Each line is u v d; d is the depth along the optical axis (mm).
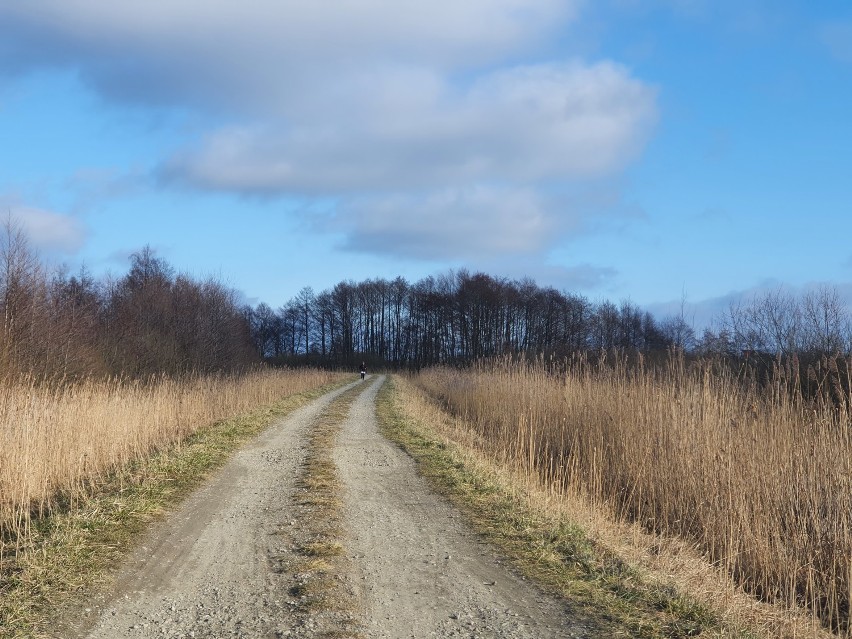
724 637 5637
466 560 7582
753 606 7043
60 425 11469
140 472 11820
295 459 14383
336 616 5832
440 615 5996
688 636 5637
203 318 39500
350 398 35594
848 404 9977
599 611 6141
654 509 10820
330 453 15148
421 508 10047
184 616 5809
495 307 79750
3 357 17719
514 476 12180
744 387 12875
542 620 5918
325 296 103188
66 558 6977
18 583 6258
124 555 7402
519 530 8750
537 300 79438
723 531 9109
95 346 25766
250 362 49562
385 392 41500
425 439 17359
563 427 14672
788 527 8727
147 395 18219
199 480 11727
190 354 36344
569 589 6691
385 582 6820
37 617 5613
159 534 8328
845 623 7320
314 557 7500
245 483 11727
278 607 6043
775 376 11312
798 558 8133
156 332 33688
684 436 11102
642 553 8203
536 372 20578
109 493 10312
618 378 15641
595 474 12141
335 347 101938
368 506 10141
